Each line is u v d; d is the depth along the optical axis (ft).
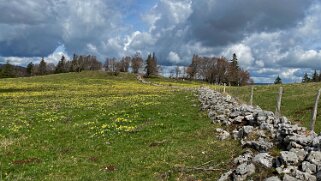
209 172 56.95
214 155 63.93
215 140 74.69
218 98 140.67
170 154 68.13
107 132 96.12
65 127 108.47
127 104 167.32
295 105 132.36
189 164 61.62
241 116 86.74
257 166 51.75
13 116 139.74
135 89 324.80
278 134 63.67
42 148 82.94
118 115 127.13
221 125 90.22
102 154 75.46
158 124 100.17
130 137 88.43
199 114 116.16
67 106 172.24
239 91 233.14
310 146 53.93
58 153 78.48
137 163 65.87
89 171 64.44
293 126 63.36
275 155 55.31
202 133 84.02
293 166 49.14
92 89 319.68
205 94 179.83
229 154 62.75
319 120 99.55
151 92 269.03
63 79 524.11
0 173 65.31
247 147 63.26
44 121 122.83
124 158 70.28
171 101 171.01
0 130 106.22
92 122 112.27
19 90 300.61
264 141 62.59
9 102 203.72
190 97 189.88
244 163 53.06
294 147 55.57
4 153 78.54
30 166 69.77
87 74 642.22
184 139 81.00
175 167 60.64
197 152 67.26
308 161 49.19
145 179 57.52
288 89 202.39
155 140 82.84
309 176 45.52
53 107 170.60
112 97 225.97
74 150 80.12
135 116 119.75
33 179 61.98
